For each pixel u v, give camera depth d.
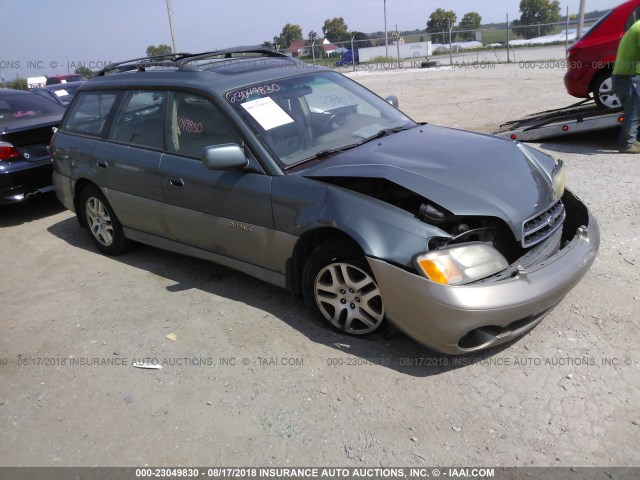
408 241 3.01
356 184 3.38
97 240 5.40
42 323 4.16
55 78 23.30
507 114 10.32
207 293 4.34
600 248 4.40
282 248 3.62
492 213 3.05
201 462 2.70
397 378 3.13
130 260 5.19
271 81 4.19
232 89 3.99
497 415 2.80
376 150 3.68
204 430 2.90
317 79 4.46
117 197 4.82
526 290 2.89
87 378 3.43
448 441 2.68
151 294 4.43
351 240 3.26
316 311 3.63
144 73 4.75
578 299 3.71
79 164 5.14
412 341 3.43
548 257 3.22
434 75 18.91
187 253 4.48
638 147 6.97
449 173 3.27
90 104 5.20
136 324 3.99
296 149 3.77
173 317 4.03
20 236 6.25
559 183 3.59
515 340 3.36
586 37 7.94
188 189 4.09
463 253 2.93
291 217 3.48
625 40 6.55
